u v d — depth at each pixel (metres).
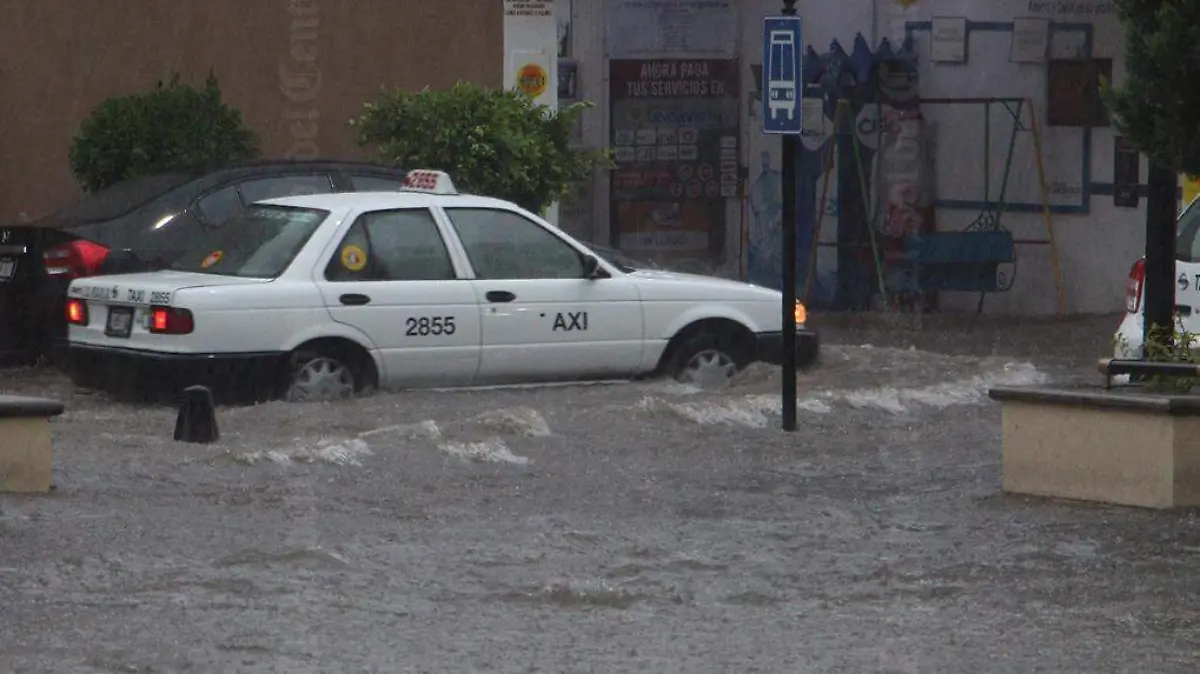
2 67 43.75
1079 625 16.64
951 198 48.50
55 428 26.39
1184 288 27.89
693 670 15.22
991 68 47.50
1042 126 46.81
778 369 31.50
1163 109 20.75
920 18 48.28
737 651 15.83
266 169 33.72
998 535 20.30
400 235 29.25
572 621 16.88
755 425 27.80
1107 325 43.53
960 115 48.16
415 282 29.02
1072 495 22.11
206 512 21.11
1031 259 47.38
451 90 38.09
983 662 15.44
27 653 15.48
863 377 31.86
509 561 19.11
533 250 30.11
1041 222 47.12
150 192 33.75
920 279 47.66
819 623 16.81
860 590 18.02
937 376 32.12
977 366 33.38
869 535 20.45
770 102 27.14
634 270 31.88
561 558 19.27
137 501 21.58
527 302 29.73
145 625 16.42
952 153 48.34
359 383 28.77
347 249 28.81
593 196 49.47
